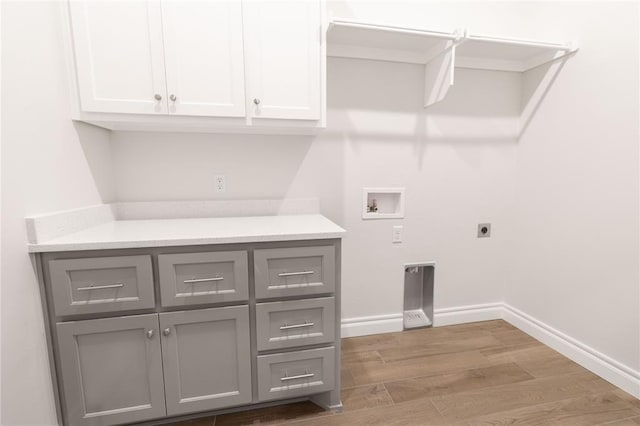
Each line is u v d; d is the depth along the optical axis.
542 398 1.50
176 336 1.25
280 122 1.50
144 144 1.67
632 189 1.50
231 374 1.32
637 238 1.48
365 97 1.92
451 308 2.25
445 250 2.18
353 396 1.52
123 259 1.17
